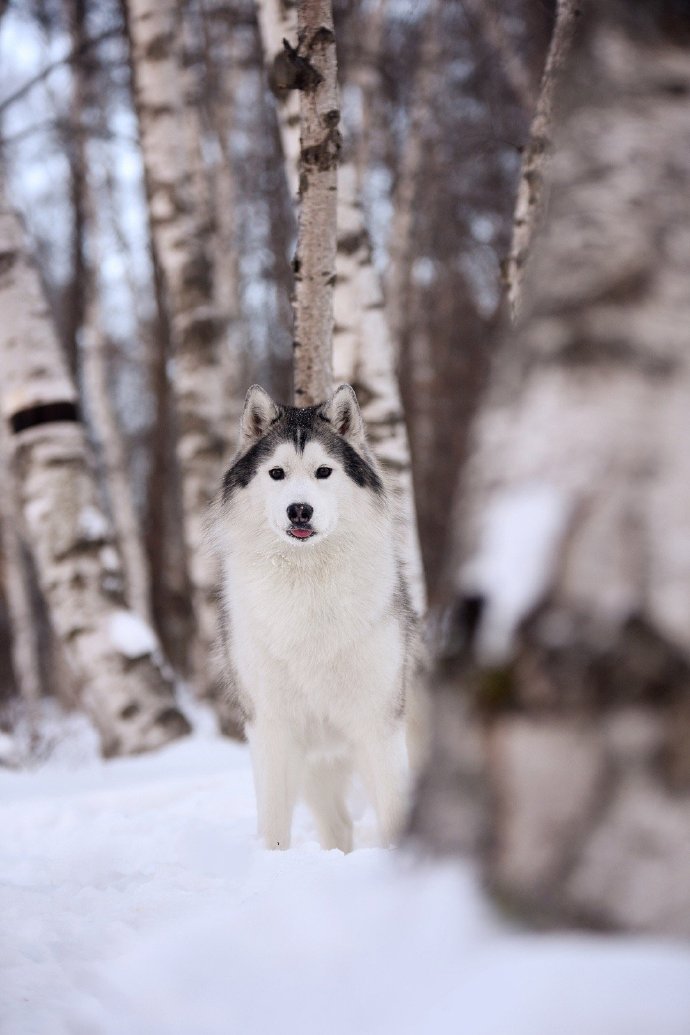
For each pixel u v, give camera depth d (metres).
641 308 1.75
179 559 21.12
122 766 8.26
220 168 15.80
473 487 1.84
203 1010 1.92
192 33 16.45
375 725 4.65
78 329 16.94
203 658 14.38
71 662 9.16
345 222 7.39
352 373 7.39
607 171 1.89
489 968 1.57
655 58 1.97
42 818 5.82
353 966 1.79
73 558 9.12
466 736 1.67
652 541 1.59
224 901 2.93
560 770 1.57
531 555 1.64
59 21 16.78
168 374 18.62
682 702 1.53
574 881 1.57
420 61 16.33
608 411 1.70
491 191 19.92
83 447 9.42
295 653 4.54
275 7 7.15
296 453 4.55
